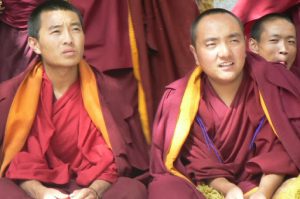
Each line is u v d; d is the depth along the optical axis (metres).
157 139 2.91
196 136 2.88
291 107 2.81
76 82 2.96
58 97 2.93
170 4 3.54
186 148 2.89
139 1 3.47
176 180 2.65
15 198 2.58
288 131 2.75
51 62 2.87
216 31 2.81
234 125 2.83
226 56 2.78
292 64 3.54
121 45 3.46
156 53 3.54
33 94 2.86
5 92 2.91
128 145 2.97
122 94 3.09
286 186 2.64
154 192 2.60
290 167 2.70
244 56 2.83
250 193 2.66
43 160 2.78
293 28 3.40
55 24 2.86
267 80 2.86
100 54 3.45
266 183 2.66
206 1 3.86
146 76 3.42
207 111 2.88
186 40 3.52
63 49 2.84
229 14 2.88
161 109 2.96
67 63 2.85
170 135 2.86
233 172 2.79
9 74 3.53
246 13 3.70
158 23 3.52
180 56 3.50
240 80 2.89
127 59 3.45
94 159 2.83
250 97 2.88
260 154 2.79
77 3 3.45
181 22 3.54
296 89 2.86
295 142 2.73
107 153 2.82
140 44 3.44
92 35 3.46
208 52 2.82
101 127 2.88
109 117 2.91
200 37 2.85
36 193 2.61
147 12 3.52
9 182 2.67
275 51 3.39
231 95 2.88
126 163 2.84
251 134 2.84
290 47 3.39
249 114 2.84
